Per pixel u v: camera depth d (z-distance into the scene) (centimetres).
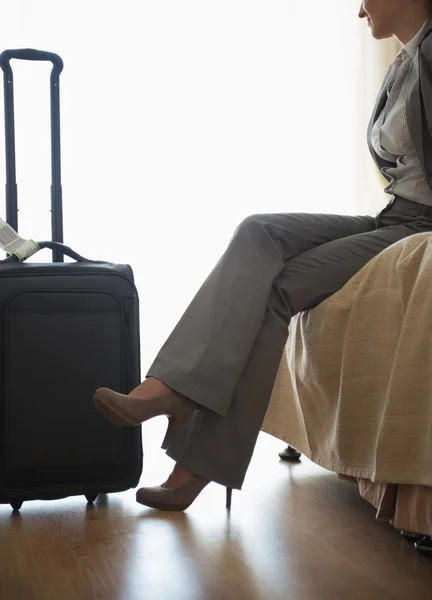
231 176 370
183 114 360
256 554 134
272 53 373
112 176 351
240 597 115
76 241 347
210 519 155
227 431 152
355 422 150
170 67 357
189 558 132
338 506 165
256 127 372
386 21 184
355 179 385
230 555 133
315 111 380
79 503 167
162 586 119
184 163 362
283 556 133
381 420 137
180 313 364
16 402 158
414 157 177
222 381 146
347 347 151
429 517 128
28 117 330
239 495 173
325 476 191
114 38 348
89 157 347
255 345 154
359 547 138
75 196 346
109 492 164
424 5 180
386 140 182
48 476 159
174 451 155
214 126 365
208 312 150
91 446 161
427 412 129
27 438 158
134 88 352
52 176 185
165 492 157
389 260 150
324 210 384
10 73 180
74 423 160
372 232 173
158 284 361
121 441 163
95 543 139
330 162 384
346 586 119
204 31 362
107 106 348
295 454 211
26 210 331
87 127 346
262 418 153
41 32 336
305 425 170
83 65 344
